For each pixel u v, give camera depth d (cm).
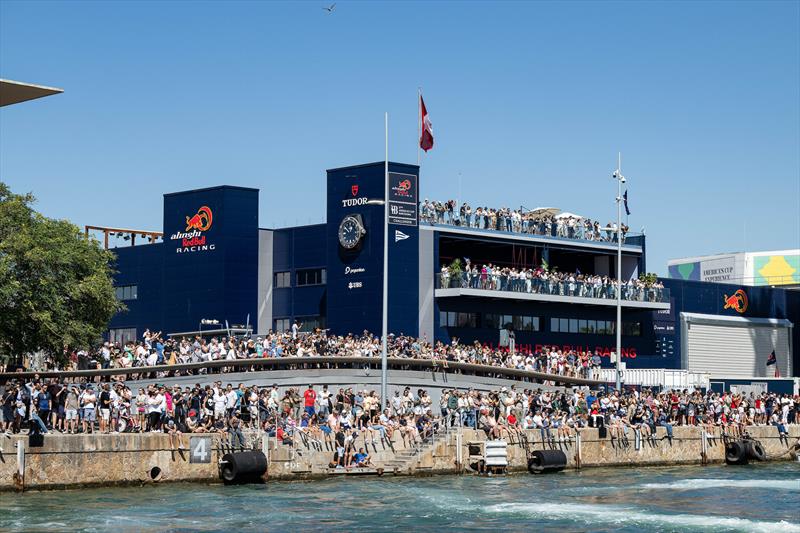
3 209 6856
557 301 8444
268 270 8731
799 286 11706
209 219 8625
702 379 8569
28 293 6481
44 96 3428
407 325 7925
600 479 5888
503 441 5997
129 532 3853
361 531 4031
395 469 5712
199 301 8644
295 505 4566
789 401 7731
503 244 8600
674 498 5062
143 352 6431
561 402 6594
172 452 5044
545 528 4169
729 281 12519
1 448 4556
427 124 7394
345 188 8056
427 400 6156
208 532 3922
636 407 6869
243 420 5434
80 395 5078
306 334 6962
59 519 4034
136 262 9169
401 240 7931
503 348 8169
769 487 5553
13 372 6281
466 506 4659
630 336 9338
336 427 5603
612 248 9162
